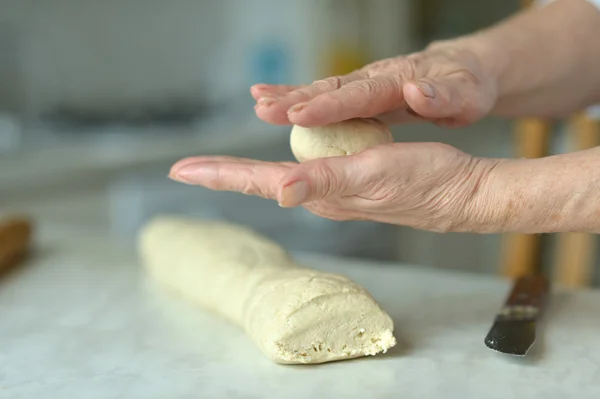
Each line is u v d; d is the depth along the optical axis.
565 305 0.64
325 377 0.52
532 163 0.50
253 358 0.55
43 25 1.76
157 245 0.75
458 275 0.74
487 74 0.62
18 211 1.23
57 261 0.83
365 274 0.75
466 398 0.48
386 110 0.52
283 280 0.57
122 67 1.88
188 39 1.95
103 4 1.83
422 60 0.57
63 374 0.54
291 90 0.52
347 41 2.03
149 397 0.50
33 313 0.67
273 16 1.98
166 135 1.58
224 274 0.64
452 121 0.59
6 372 0.55
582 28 0.72
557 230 0.51
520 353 0.52
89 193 1.34
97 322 0.64
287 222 1.50
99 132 1.60
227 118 1.79
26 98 1.77
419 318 0.62
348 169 0.48
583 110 0.79
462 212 0.50
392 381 0.51
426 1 2.18
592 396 0.48
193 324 0.63
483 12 2.14
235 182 0.48
